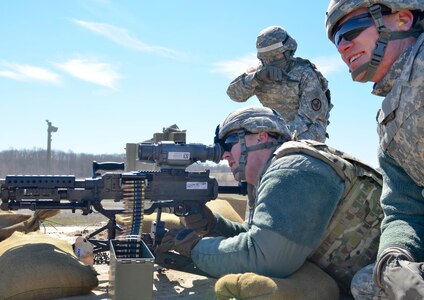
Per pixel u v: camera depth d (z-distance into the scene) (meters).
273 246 2.79
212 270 3.05
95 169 4.12
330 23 2.52
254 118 3.53
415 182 2.45
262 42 5.52
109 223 4.08
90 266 3.45
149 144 3.95
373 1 2.34
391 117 2.30
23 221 4.73
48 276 3.06
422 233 2.40
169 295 3.31
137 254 2.90
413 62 2.18
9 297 2.97
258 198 2.98
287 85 5.50
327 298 2.81
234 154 3.62
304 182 2.85
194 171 4.03
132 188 3.67
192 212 3.99
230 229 4.04
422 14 2.36
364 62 2.42
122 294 2.49
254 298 2.54
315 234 2.85
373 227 3.00
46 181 3.82
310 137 5.35
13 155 48.78
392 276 2.19
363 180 3.03
